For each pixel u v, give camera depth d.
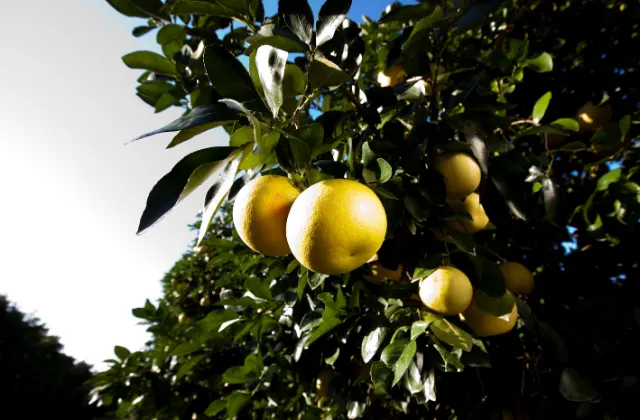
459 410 2.55
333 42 2.04
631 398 1.91
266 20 2.07
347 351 2.45
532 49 3.20
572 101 3.27
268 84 1.33
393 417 3.11
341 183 1.29
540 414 2.26
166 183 1.22
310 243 1.22
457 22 2.04
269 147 1.37
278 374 2.86
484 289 1.88
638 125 2.99
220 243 3.06
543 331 2.22
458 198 2.00
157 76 2.84
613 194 2.50
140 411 3.79
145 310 4.07
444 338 1.67
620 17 3.08
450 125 1.98
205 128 1.21
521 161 2.14
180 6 1.90
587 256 2.86
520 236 2.63
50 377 26.31
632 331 2.09
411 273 2.06
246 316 2.81
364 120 2.24
